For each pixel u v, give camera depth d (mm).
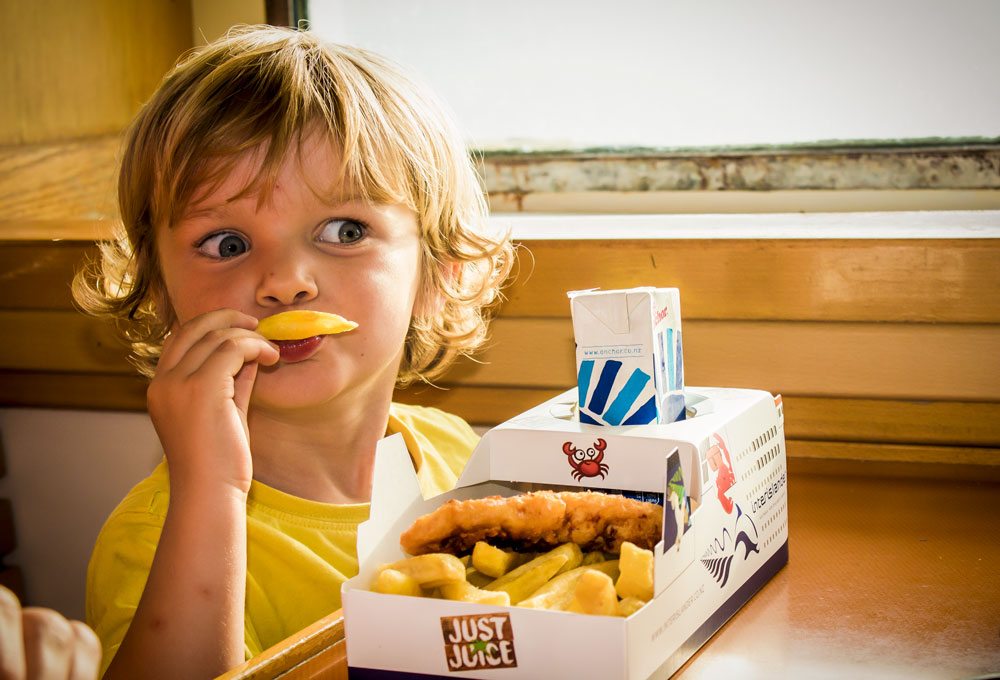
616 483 554
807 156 1267
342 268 765
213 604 611
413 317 965
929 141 1233
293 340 736
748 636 529
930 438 977
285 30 1062
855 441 998
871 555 672
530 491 641
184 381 673
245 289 748
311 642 512
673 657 474
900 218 1175
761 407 631
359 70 878
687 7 1295
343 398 805
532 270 1059
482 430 1156
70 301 1190
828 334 987
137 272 933
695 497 510
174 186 762
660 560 450
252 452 848
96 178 1437
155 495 776
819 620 552
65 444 1286
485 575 525
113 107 1433
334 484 868
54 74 1377
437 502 572
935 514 784
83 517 1299
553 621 428
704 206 1318
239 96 786
